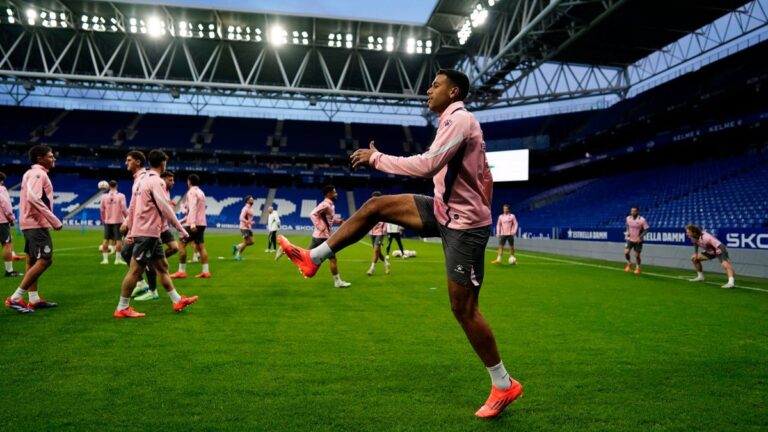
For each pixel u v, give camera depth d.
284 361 3.54
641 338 4.52
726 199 19.86
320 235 8.26
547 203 35.84
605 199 29.00
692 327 5.09
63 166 40.97
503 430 2.39
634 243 11.90
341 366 3.44
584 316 5.66
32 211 5.24
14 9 23.95
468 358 3.70
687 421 2.55
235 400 2.73
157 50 29.14
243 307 5.89
